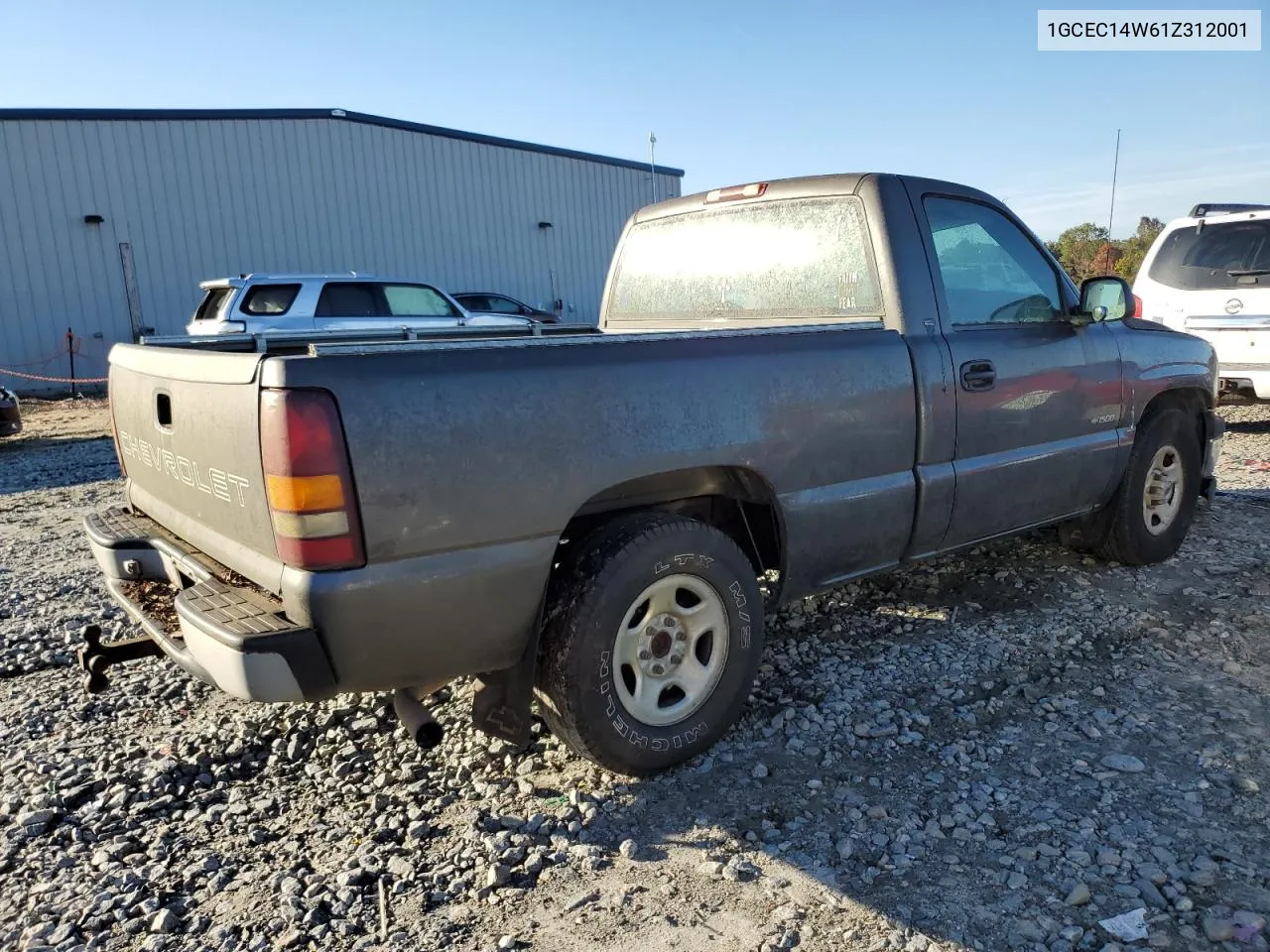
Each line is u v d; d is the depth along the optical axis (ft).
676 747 10.21
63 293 66.90
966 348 12.57
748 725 11.37
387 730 11.55
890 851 8.80
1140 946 7.40
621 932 7.82
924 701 11.84
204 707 12.39
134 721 12.05
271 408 7.79
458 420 8.41
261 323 42.29
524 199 88.07
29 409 57.77
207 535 9.57
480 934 7.85
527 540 8.90
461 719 11.76
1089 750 10.48
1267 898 7.88
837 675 12.64
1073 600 15.07
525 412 8.80
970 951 7.44
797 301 13.32
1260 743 10.48
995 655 13.06
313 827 9.57
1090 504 15.25
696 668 10.51
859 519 11.62
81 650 10.71
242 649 7.79
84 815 9.87
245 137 72.23
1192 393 17.06
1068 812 9.27
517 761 10.68
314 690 8.13
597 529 10.02
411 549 8.26
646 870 8.66
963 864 8.56
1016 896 8.07
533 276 89.45
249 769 10.80
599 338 9.52
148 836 9.48
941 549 13.01
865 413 11.46
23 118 64.49
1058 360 13.91
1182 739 10.64
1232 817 9.09
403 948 7.69
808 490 11.08
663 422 9.72
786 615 14.80
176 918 8.14
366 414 7.96
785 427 10.71
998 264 13.71
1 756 11.23
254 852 9.16
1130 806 9.34
